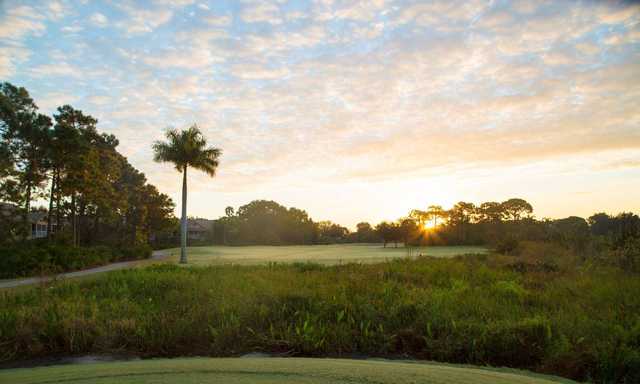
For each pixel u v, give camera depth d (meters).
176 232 85.56
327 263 24.66
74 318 8.01
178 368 5.09
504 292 11.14
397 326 7.81
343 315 8.33
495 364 6.36
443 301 9.65
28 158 36.94
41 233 65.94
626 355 5.94
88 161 40.16
